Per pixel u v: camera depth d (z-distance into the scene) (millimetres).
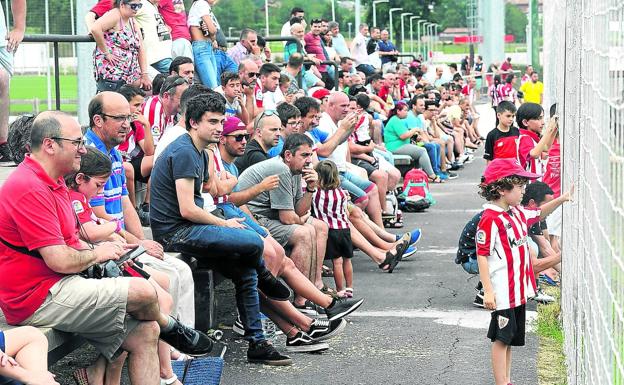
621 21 4602
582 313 6828
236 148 9695
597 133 5949
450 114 26156
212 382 7426
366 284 11672
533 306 10391
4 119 10562
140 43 11711
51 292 6164
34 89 28031
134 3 11352
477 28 78625
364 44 27250
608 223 5133
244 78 12805
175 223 8383
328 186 10633
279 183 9805
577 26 7930
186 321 7941
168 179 8383
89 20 11195
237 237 8203
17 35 9875
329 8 78062
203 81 13891
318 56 20922
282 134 11398
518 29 103312
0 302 6230
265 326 9203
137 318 6398
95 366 6547
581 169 7219
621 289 4488
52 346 6180
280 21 64312
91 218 7344
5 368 5383
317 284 10320
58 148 6188
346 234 10742
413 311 10258
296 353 8672
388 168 16141
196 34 13844
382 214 15734
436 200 19312
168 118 10547
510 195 7188
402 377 7902
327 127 13586
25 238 6102
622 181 4457
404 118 20109
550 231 11812
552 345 8984
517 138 13281
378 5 116938
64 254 6121
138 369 6449
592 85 6379
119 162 8297
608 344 5008
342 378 7902
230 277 8422
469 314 10102
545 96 22781
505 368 7316
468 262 10461
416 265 12852
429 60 86500
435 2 125688
